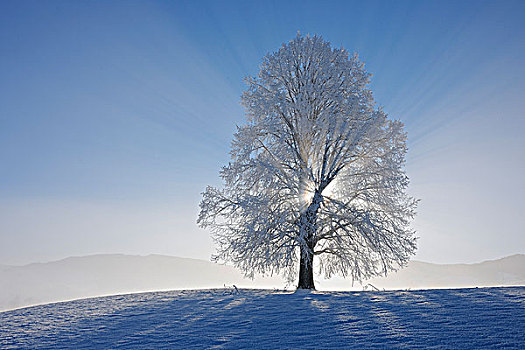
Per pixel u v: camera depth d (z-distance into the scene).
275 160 18.33
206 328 8.88
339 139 18.70
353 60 20.22
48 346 8.09
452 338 6.30
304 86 19.20
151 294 17.02
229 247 17.20
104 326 9.94
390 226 17.59
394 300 11.32
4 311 14.34
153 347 7.39
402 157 17.56
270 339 7.31
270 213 17.08
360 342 6.52
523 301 9.62
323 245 18.41
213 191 18.31
